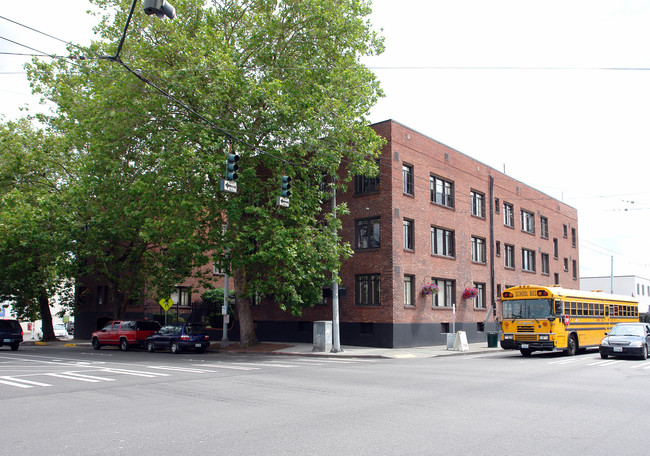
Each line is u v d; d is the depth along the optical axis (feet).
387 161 95.66
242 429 26.21
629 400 35.45
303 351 86.43
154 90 74.54
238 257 78.69
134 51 79.05
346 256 83.71
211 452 21.93
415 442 23.52
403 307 94.38
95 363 65.82
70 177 108.68
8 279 113.91
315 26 81.87
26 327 202.90
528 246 140.56
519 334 78.43
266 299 111.45
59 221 95.96
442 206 107.96
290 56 83.25
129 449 22.56
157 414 30.25
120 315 114.11
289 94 76.89
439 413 30.42
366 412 30.71
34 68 104.83
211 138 73.20
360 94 82.64
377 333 93.40
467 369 57.47
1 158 110.11
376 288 95.55
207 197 78.69
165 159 75.05
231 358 76.43
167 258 93.15
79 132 84.23
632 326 76.79
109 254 108.78
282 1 82.23
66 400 35.50
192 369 56.90
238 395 37.42
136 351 98.27
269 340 109.70
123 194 86.07
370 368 58.65
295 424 27.32
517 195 137.59
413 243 98.84
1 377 48.96
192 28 82.28
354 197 99.50
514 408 32.14
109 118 77.92
